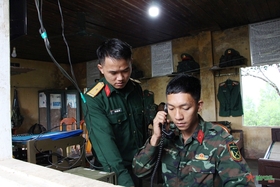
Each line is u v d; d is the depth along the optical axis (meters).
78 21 4.23
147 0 3.75
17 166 0.75
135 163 1.16
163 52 6.29
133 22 4.76
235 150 0.99
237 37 5.21
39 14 1.17
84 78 8.31
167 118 1.10
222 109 5.29
